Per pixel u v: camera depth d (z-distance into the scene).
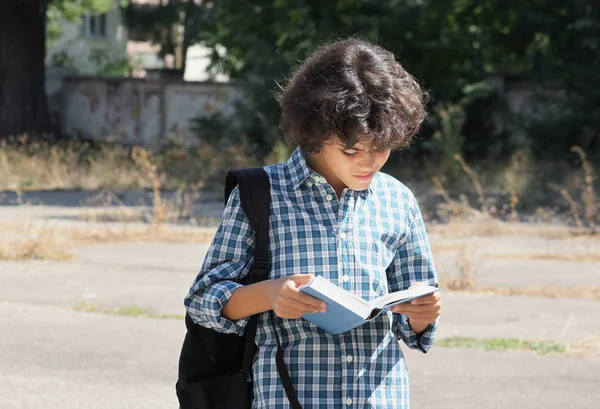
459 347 9.02
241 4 28.95
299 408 3.42
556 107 28.58
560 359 8.66
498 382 7.88
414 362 8.48
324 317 3.31
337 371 3.45
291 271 3.47
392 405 3.46
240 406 3.56
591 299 11.58
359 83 3.32
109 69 54.75
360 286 3.48
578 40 28.81
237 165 26.83
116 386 7.64
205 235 16.73
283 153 25.94
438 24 28.50
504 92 30.56
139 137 36.62
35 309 10.36
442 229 17.80
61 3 52.53
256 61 29.27
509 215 20.47
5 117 33.31
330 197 3.52
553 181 24.62
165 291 11.62
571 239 17.05
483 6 29.52
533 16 28.86
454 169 25.91
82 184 26.38
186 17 36.88
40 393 7.41
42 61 34.12
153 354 8.60
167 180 26.86
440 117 28.03
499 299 11.48
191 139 34.31
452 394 7.53
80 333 9.33
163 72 38.34
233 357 3.63
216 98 36.12
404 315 3.64
